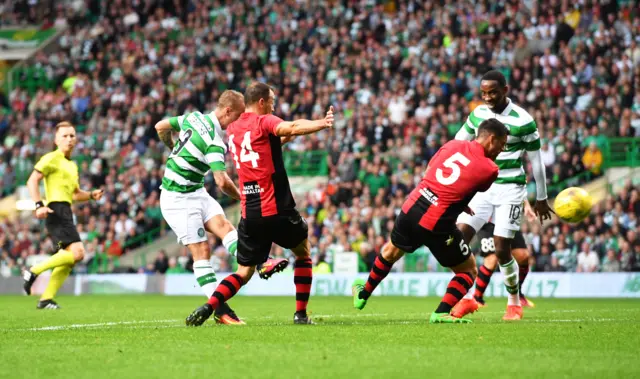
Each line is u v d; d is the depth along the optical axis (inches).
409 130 2304.4
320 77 2605.8
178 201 844.0
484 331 684.1
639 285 1673.2
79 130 2851.9
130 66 2938.0
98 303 1456.7
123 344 603.5
